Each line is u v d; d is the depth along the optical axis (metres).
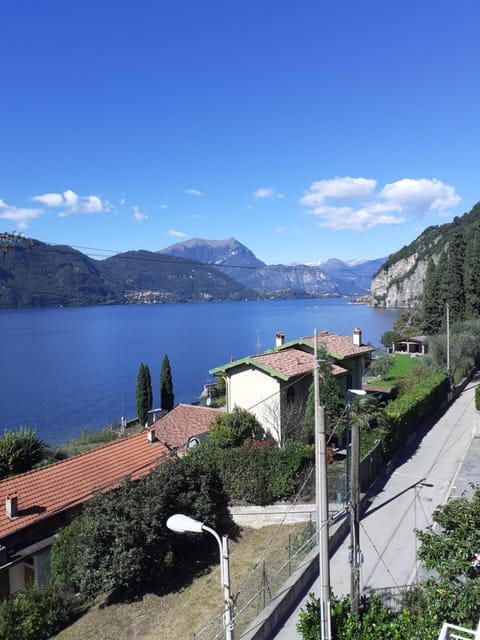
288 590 16.92
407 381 49.75
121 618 18.73
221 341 157.38
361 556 14.98
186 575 20.94
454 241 71.50
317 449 12.56
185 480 22.75
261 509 24.00
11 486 24.75
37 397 86.12
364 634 12.49
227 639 11.46
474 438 34.44
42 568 22.89
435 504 24.00
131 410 77.12
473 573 12.93
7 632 18.17
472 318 65.88
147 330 195.88
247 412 30.39
